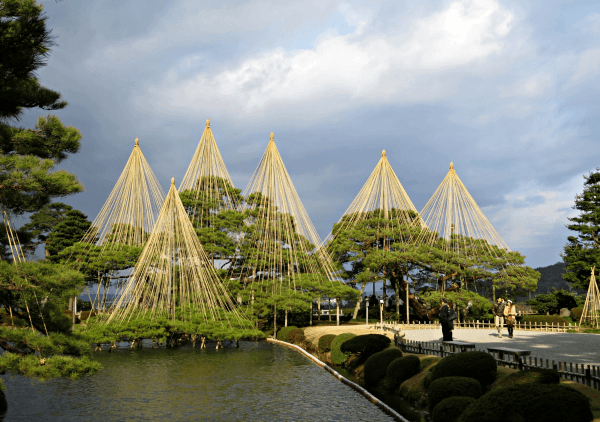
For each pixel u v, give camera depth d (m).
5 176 19.38
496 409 11.55
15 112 18.52
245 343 45.22
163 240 45.84
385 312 58.38
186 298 45.59
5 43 15.14
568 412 10.97
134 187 55.44
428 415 17.34
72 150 23.67
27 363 16.44
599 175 64.62
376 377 23.42
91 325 39.72
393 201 62.31
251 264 54.53
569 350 26.28
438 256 55.12
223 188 61.09
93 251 48.84
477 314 55.38
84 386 24.31
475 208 58.09
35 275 17.36
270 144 58.41
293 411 18.97
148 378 26.50
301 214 56.75
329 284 50.69
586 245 63.59
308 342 39.47
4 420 17.97
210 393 22.53
